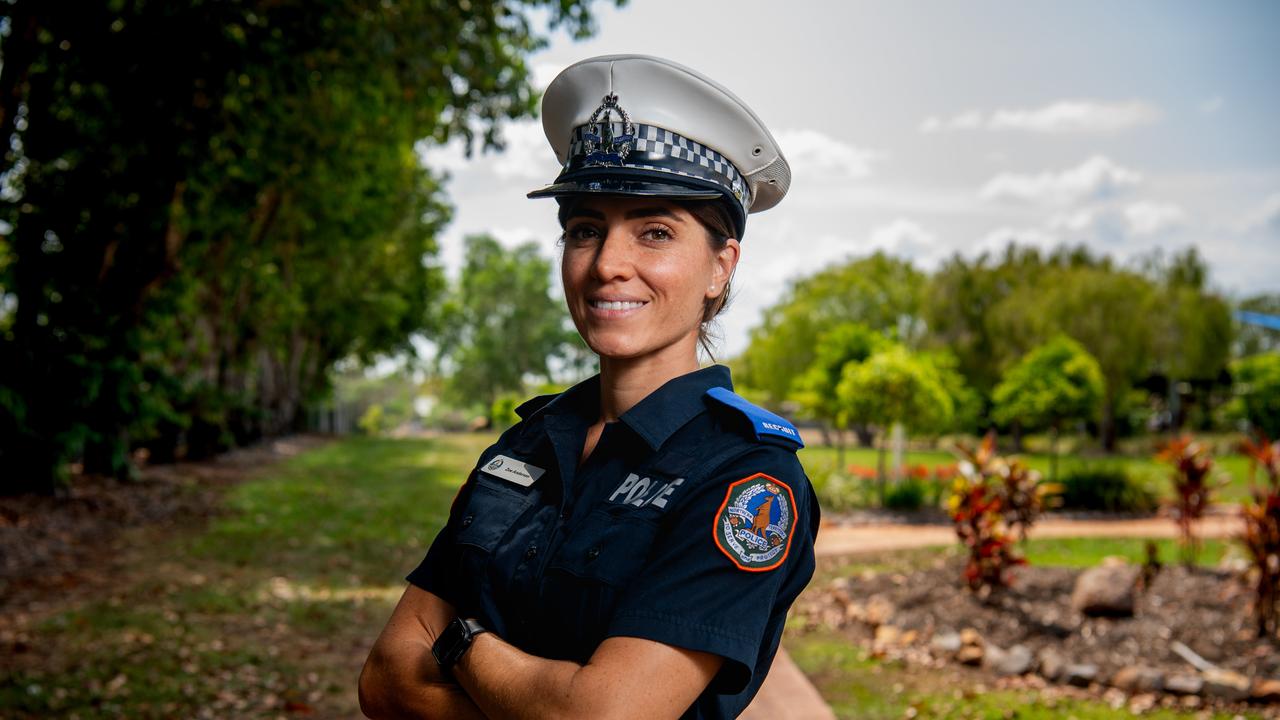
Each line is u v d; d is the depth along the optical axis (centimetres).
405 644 139
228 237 1797
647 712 112
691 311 135
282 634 684
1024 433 3475
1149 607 682
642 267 132
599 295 133
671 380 135
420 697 133
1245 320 3400
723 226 138
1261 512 634
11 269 1185
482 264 6956
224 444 2142
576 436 138
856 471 1762
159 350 1400
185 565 923
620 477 130
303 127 1332
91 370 1223
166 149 1131
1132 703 544
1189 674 568
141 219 1200
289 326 2894
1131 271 3600
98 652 621
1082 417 1645
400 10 1042
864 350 1562
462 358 6906
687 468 126
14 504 1116
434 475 2075
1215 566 826
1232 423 3509
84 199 1168
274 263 2261
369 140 1650
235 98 1155
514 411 161
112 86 1044
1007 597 715
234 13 985
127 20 991
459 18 1065
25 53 919
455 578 138
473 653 124
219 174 1280
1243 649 603
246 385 3030
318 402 4072
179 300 1414
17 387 1175
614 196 132
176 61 1011
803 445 133
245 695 554
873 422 1476
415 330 4050
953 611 696
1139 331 3275
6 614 706
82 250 1209
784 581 129
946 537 1134
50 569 862
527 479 137
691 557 119
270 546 1051
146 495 1367
